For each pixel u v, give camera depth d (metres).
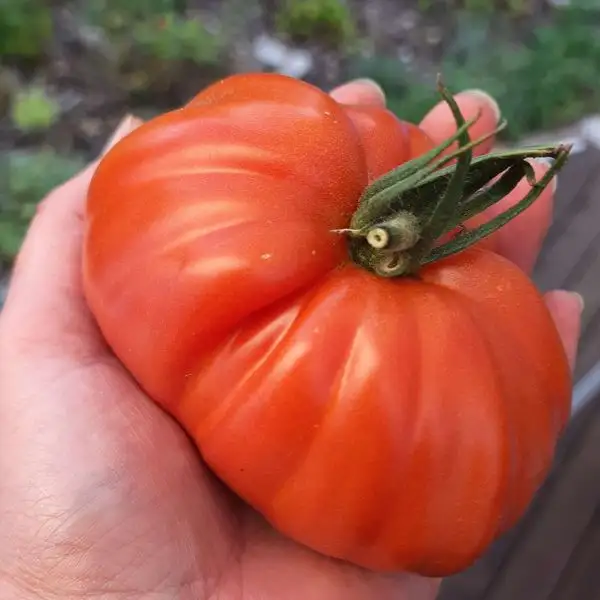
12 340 0.15
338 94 0.20
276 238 0.12
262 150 0.13
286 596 0.15
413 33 0.40
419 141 0.15
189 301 0.12
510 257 0.19
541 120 0.36
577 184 0.32
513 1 0.41
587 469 0.25
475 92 0.20
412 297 0.13
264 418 0.12
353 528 0.13
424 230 0.12
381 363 0.12
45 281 0.16
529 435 0.13
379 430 0.12
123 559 0.14
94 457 0.14
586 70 0.37
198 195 0.13
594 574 0.24
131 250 0.13
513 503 0.13
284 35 0.38
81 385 0.15
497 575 0.24
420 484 0.12
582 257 0.30
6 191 0.30
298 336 0.12
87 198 0.14
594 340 0.28
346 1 0.40
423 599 0.17
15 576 0.14
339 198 0.13
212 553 0.15
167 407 0.14
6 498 0.14
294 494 0.13
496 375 0.13
